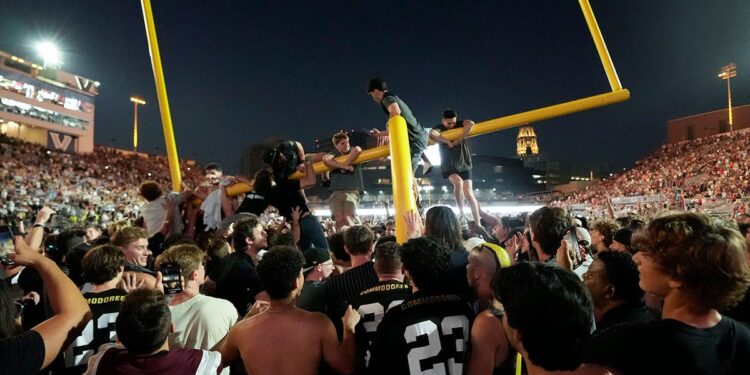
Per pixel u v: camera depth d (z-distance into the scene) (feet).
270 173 20.18
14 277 16.65
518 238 15.17
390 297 10.10
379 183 151.43
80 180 147.54
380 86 17.24
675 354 5.91
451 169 22.62
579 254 12.64
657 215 7.01
